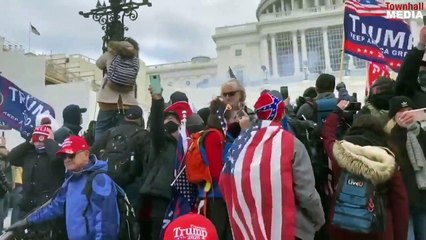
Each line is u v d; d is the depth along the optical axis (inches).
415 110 154.9
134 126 199.2
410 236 157.9
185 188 170.2
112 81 239.1
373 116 155.1
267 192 128.4
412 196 155.3
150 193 171.8
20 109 327.9
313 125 177.6
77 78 1141.1
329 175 168.4
